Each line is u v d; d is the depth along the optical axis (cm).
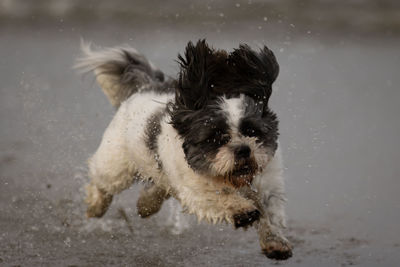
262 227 852
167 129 883
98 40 2984
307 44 3033
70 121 1606
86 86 2042
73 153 1380
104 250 966
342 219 1083
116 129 1012
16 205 1133
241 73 838
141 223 1089
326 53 2842
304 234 1023
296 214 1111
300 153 1440
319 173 1323
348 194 1202
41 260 912
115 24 3388
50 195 1184
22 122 1647
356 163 1384
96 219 1099
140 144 938
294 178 1294
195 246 989
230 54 839
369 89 2158
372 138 1582
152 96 1004
